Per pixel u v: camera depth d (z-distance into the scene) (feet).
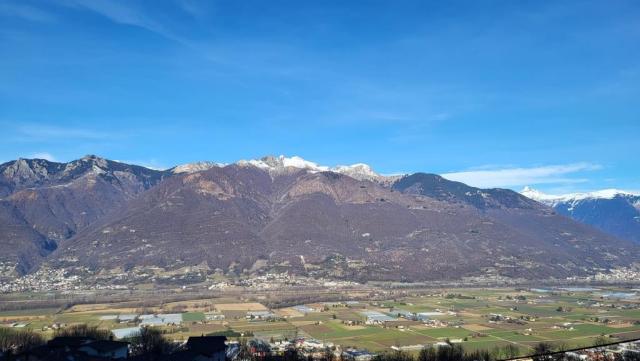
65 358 640.58
